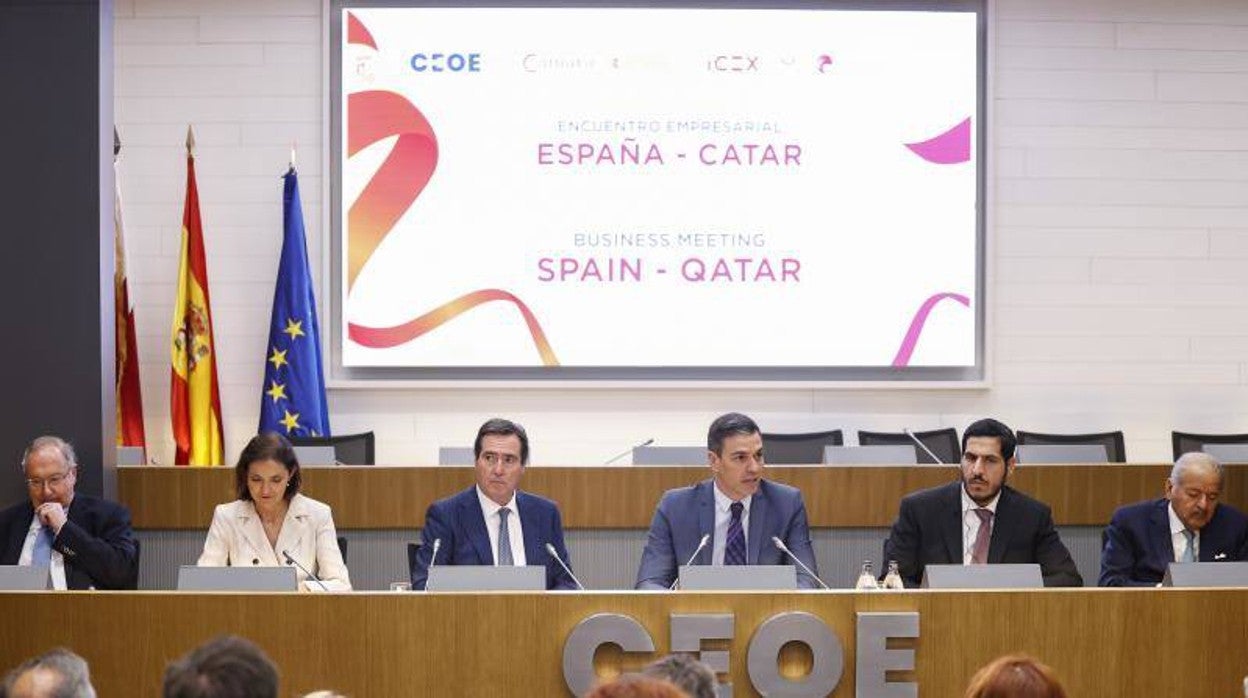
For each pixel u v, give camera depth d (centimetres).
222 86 849
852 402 861
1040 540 525
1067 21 862
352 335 845
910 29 852
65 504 512
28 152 547
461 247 847
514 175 848
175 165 850
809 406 860
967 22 853
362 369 850
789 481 625
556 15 845
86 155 547
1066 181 865
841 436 746
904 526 534
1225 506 550
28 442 547
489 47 845
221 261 850
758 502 513
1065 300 867
